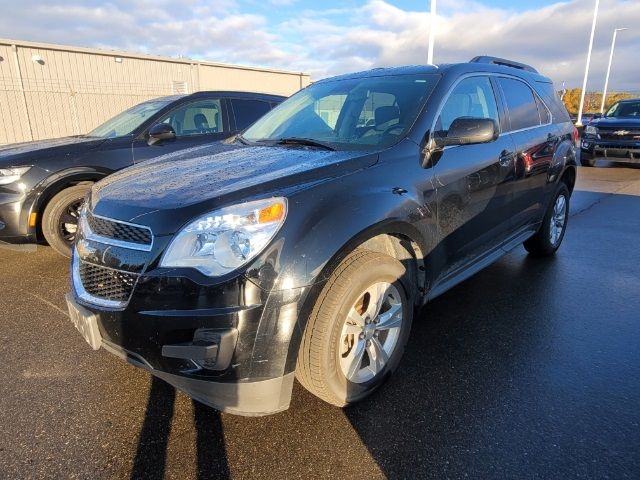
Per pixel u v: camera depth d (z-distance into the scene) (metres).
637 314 3.72
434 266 2.99
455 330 3.46
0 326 3.57
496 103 3.86
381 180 2.62
